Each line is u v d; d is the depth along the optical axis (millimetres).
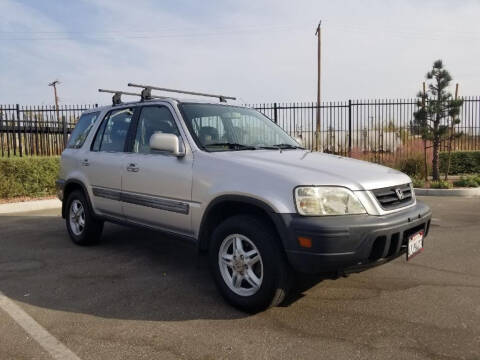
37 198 9820
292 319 3295
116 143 5039
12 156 11203
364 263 3133
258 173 3373
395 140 14359
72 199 5773
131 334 3059
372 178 3438
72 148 5902
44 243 5887
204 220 3695
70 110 13930
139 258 5098
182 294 3873
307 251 2984
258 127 4758
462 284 4074
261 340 2949
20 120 11695
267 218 3350
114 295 3854
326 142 14938
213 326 3184
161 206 4203
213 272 3625
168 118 4336
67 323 3260
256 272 3455
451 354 2734
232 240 3537
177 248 5570
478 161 14219
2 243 5887
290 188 3148
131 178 4598
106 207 5086
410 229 3455
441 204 9008
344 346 2854
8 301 3719
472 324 3180
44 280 4281
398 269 4547
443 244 5605
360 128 14617
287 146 4543
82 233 5570
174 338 2990
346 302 3633
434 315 3352
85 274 4473
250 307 3357
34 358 2730
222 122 4441
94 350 2830
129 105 4992
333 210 3105
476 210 8203
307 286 4008
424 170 12750
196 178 3805
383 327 3141
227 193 3486
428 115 12250
